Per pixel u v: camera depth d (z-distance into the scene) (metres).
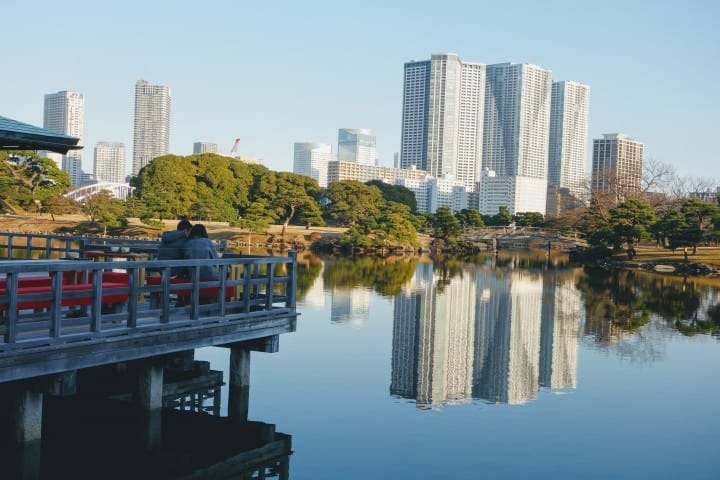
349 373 20.64
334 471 12.66
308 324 29.56
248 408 15.68
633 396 19.53
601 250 81.56
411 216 110.06
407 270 62.94
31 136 11.29
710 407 18.45
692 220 80.06
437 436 15.12
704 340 29.19
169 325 11.79
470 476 12.77
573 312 37.22
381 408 17.03
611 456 14.31
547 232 122.81
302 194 96.75
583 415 17.39
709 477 13.25
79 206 88.56
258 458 13.05
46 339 9.83
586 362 24.22
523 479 12.77
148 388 13.12
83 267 10.27
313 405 16.95
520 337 28.91
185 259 13.28
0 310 11.04
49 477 11.18
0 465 10.86
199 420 14.91
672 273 70.19
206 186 100.75
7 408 12.62
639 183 117.38
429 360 23.42
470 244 106.12
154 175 96.19
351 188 107.75
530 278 58.44
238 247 85.56
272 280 14.50
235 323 13.24
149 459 12.56
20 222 83.62
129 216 85.69
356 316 32.53
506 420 16.66
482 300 41.22
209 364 18.77
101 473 11.56
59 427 13.55
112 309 13.67
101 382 15.62
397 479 12.45
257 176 109.50
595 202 106.25
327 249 91.00
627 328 32.09
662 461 14.12
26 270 9.49
